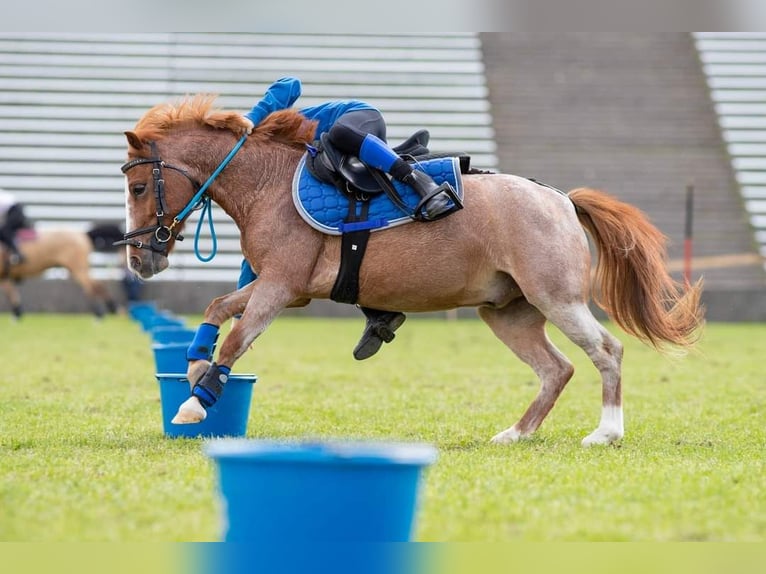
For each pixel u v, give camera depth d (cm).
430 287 1042
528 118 4525
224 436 1110
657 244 1105
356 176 1027
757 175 4278
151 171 1061
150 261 1066
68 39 4906
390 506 577
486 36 4988
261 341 2753
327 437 1136
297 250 1033
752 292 3650
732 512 748
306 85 4725
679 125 4503
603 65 4784
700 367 2114
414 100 4659
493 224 1038
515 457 970
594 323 1057
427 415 1360
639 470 898
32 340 2697
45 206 4284
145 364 2100
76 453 980
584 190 1109
